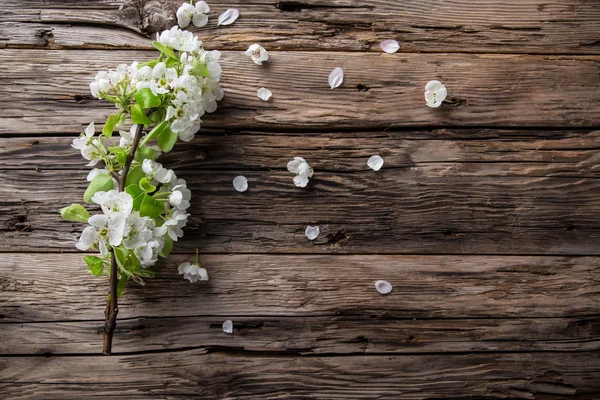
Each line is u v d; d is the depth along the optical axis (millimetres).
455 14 944
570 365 931
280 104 932
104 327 892
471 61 942
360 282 930
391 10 942
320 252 930
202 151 926
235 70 932
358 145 934
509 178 936
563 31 942
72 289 919
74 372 915
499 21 943
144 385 917
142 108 865
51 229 921
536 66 943
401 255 933
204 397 919
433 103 927
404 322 930
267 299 925
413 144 935
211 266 924
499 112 938
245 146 929
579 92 942
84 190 923
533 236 935
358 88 938
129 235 846
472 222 934
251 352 924
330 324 928
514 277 934
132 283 920
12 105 923
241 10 937
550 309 932
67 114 925
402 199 933
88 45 929
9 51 925
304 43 938
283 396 923
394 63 940
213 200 926
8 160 920
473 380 927
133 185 857
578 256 937
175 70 864
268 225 928
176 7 931
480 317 931
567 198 936
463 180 935
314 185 931
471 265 934
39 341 915
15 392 912
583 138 941
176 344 920
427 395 926
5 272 917
